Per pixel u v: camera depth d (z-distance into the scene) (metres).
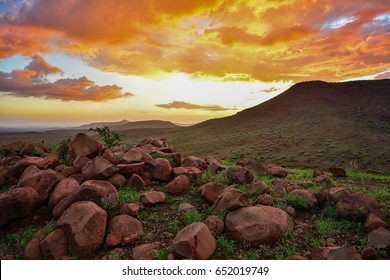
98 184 7.56
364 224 6.90
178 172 10.22
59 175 8.53
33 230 6.84
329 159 53.28
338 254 5.59
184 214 7.48
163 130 145.12
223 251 6.02
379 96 118.88
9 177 9.88
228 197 7.35
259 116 128.62
